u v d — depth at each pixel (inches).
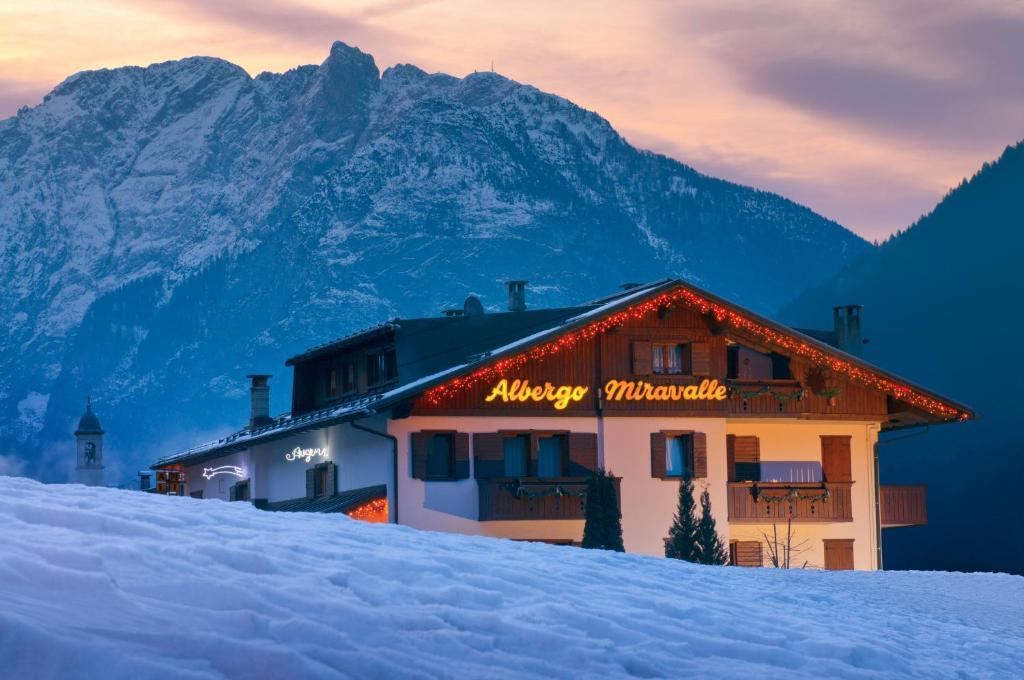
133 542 461.4
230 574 437.4
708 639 498.0
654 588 605.6
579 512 1704.0
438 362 1824.6
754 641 524.7
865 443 1892.2
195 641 343.9
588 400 1738.4
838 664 498.6
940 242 5546.3
